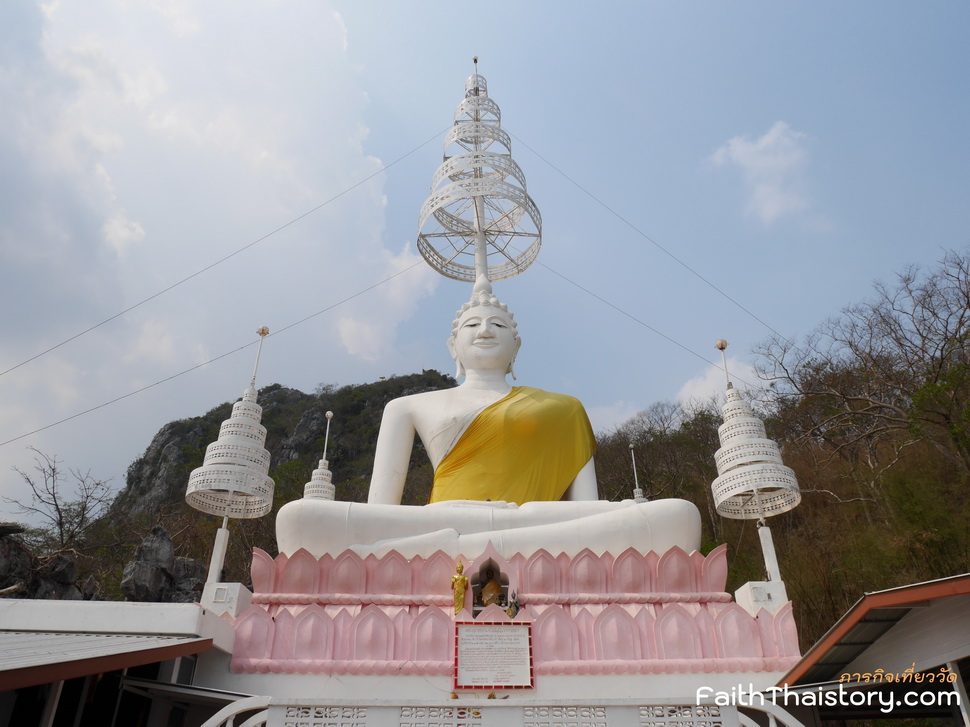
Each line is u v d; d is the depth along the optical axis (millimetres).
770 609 9266
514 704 5648
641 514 10484
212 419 50531
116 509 26203
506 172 18047
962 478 18844
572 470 13516
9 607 7594
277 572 9867
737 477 10812
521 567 9820
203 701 8227
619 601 9547
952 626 6320
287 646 8680
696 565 9977
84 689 7004
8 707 6016
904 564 17422
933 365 22453
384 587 9695
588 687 8438
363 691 8312
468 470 13109
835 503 23781
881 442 24828
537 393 14211
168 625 7496
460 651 8500
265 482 11383
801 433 28094
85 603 7613
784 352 28656
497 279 19953
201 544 25844
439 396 14250
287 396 57875
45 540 20516
